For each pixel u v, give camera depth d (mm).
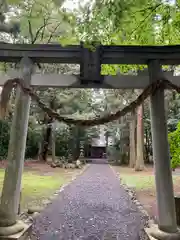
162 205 3352
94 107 20344
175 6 3465
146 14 3406
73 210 5547
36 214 5008
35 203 6035
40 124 17531
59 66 12539
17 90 3666
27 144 21891
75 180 11227
